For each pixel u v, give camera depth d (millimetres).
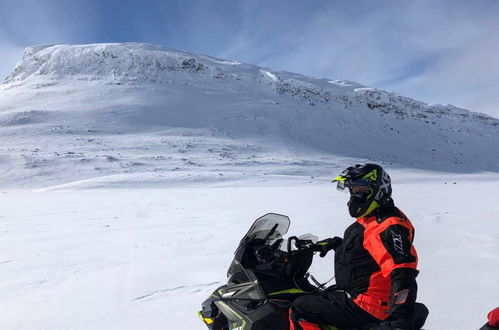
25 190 44656
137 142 101000
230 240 9219
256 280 3496
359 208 3094
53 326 4531
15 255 8133
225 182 47969
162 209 17141
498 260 6672
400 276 2779
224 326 3826
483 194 23156
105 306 5098
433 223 10836
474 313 4516
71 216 14930
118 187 43156
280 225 3947
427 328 4184
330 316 3186
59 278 6406
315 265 6484
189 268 6777
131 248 8648
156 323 4527
